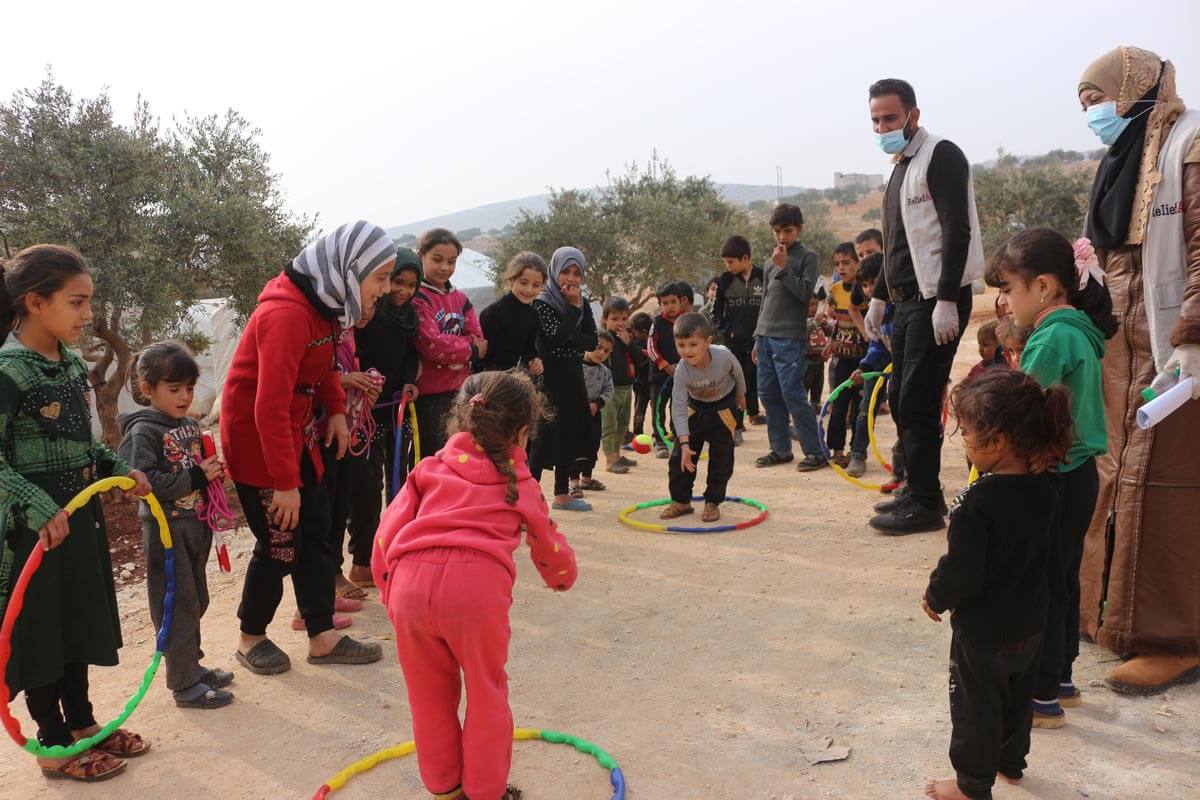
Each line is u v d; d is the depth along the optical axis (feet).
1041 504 8.67
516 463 9.52
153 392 12.06
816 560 17.47
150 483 11.41
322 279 12.11
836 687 12.28
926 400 18.10
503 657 9.02
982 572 8.61
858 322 25.98
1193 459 11.59
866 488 22.66
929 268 17.31
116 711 12.30
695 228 76.18
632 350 27.43
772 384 26.07
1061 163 164.55
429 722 9.14
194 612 12.34
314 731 11.65
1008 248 10.85
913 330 17.85
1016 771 9.66
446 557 8.75
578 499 22.80
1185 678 11.90
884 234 18.66
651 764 10.55
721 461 20.43
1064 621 10.87
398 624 8.89
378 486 16.84
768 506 21.77
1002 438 8.52
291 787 10.39
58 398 10.28
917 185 17.24
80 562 10.52
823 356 30.30
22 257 10.00
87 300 10.33
